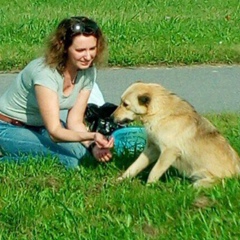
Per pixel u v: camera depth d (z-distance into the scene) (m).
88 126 8.39
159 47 13.41
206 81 12.27
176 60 13.09
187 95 11.62
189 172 7.50
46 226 6.54
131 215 6.76
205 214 6.70
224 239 6.24
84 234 6.40
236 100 11.41
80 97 7.95
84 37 7.39
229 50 13.43
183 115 7.43
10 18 15.49
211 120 9.92
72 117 7.93
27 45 13.63
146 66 12.93
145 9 16.80
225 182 7.19
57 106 7.61
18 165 7.96
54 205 6.94
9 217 6.73
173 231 6.45
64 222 6.61
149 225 6.57
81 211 6.82
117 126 8.37
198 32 14.59
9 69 12.63
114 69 12.73
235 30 14.96
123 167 7.95
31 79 7.77
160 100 7.44
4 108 8.15
